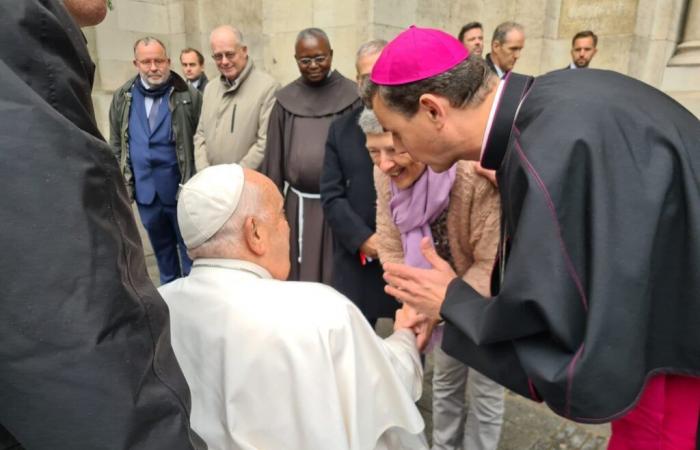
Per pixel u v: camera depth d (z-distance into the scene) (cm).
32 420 56
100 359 58
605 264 77
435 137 103
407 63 99
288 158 260
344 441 94
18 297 54
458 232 155
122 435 59
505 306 85
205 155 322
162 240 353
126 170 341
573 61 415
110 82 579
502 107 95
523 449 209
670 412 92
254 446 96
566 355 81
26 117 56
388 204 169
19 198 55
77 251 57
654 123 83
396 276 122
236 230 108
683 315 83
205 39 589
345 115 213
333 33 467
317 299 102
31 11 60
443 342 114
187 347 104
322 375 95
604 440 214
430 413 232
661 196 79
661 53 428
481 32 390
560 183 80
